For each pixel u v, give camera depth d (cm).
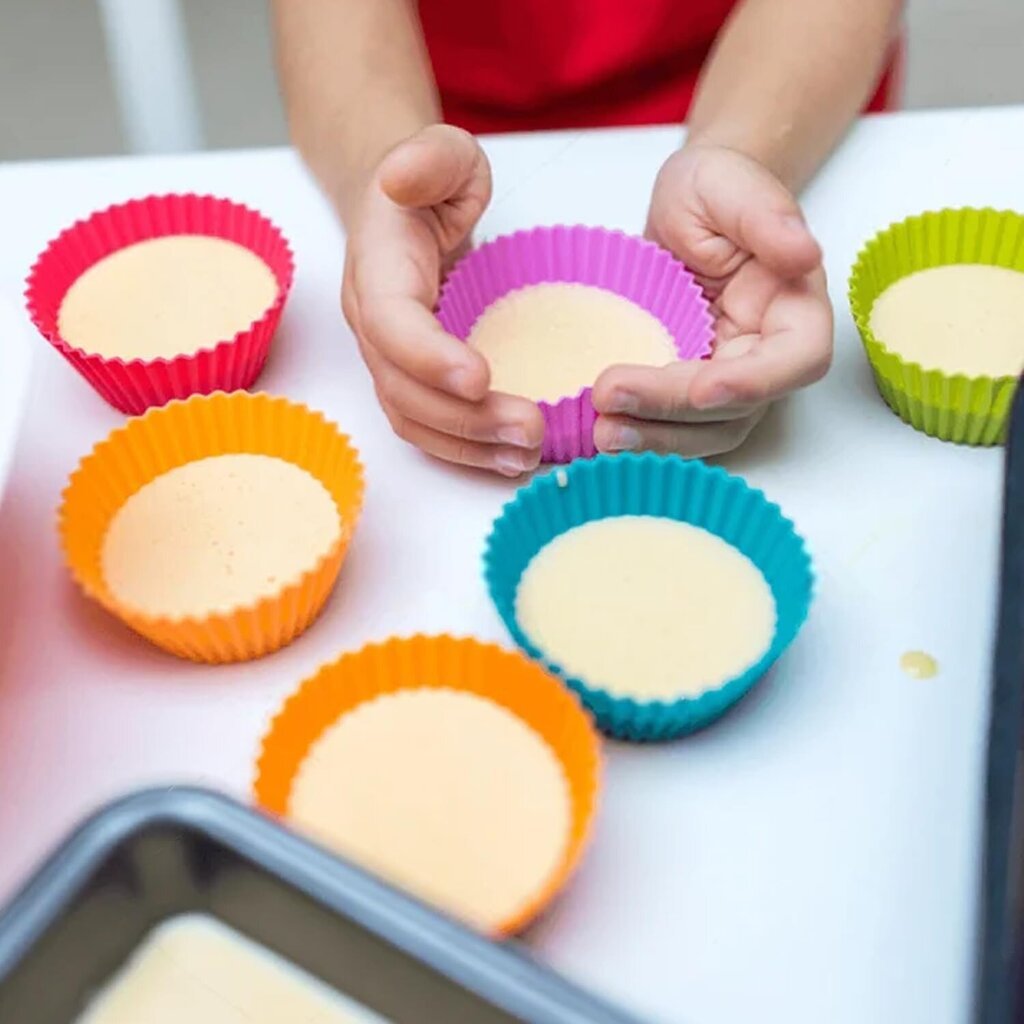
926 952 46
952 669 55
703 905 48
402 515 62
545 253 72
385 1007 34
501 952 31
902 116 83
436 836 48
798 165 77
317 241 77
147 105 107
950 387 61
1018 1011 38
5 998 32
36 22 185
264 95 172
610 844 49
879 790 51
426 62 88
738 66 81
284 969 36
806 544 60
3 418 55
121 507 61
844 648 56
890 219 76
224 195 80
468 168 68
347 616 58
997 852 41
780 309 64
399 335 60
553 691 50
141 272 73
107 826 34
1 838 50
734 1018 45
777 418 66
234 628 54
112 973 36
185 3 184
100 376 65
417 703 53
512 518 58
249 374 68
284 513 61
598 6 98
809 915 47
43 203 79
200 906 37
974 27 175
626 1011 30
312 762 51
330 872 33
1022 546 47
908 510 62
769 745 53
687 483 59
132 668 56
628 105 103
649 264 70
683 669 54
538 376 66
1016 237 70
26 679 56
